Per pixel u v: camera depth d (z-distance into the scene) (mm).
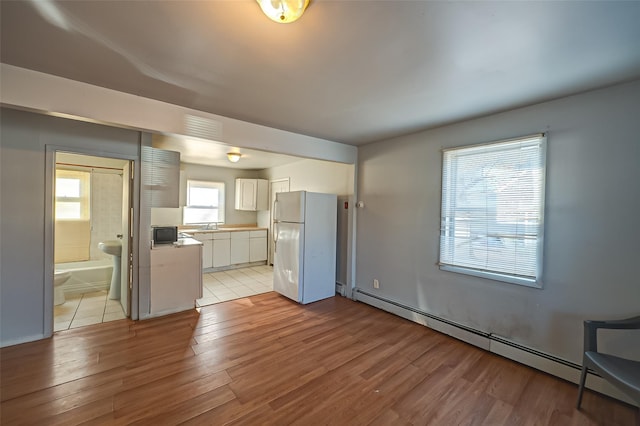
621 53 1565
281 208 4223
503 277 2531
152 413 1758
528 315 2400
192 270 3551
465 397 1978
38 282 2627
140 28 1413
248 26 1381
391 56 1639
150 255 3240
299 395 1966
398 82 1974
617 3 1171
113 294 3811
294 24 1351
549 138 2270
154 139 3584
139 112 2262
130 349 2535
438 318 3039
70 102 1988
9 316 2508
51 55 1680
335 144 3783
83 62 1757
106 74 1909
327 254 4180
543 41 1462
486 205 2664
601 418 1793
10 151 2463
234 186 6473
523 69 1769
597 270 2059
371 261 3867
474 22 1316
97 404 1820
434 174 3104
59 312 3361
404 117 2717
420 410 1846
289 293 4027
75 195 4395
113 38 1501
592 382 2043
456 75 1857
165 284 3355
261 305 3793
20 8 1254
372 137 3516
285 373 2223
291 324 3178
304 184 5230
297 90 2125
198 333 2896
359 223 4066
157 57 1691
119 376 2125
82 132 2783
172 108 2422
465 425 1725
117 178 4699
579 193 2131
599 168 2047
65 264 4184
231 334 2891
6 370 2160
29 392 1914
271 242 6273
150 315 3264
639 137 1896
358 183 4090
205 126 2611
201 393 1958
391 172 3582
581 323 2129
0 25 1384
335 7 1222
